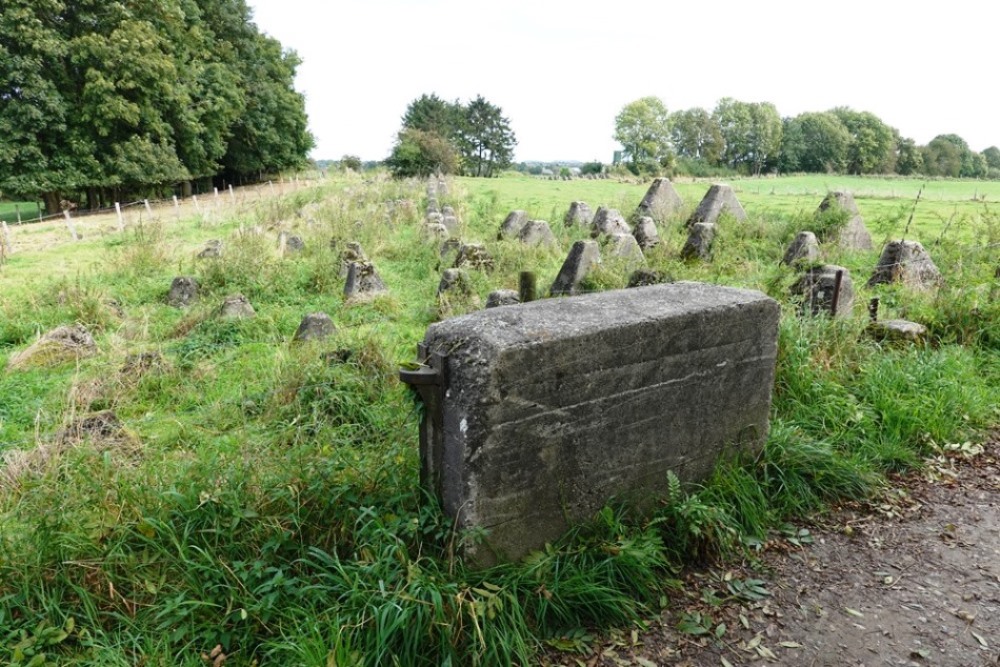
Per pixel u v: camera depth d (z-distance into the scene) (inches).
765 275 364.2
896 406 198.4
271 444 174.9
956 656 120.3
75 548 126.0
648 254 530.6
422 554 127.6
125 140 1178.6
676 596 135.5
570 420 132.1
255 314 371.6
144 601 121.8
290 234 610.5
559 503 135.5
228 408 225.8
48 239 743.1
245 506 136.4
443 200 967.0
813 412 194.5
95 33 1067.9
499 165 2839.6
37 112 1018.7
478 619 114.3
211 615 118.5
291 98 1819.6
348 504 138.6
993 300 274.2
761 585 139.1
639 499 147.9
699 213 660.7
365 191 1094.4
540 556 131.0
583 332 129.2
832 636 125.6
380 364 245.6
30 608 119.5
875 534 156.0
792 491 165.5
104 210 1199.6
